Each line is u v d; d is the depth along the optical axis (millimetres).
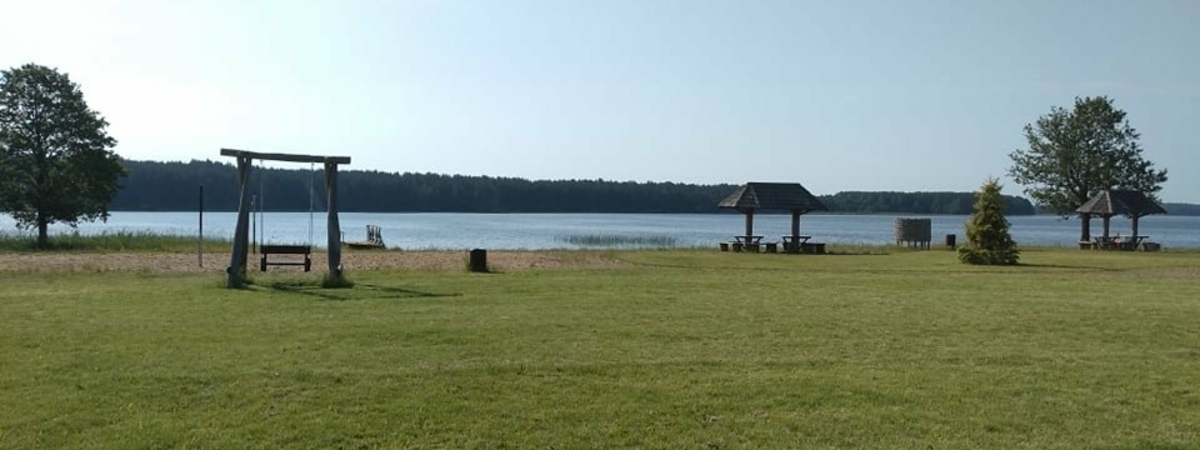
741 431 7605
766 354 10664
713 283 19469
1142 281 21578
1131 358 10625
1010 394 8844
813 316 13867
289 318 13133
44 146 38281
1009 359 10516
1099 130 51656
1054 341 11750
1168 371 9906
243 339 11266
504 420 7809
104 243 35656
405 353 10438
